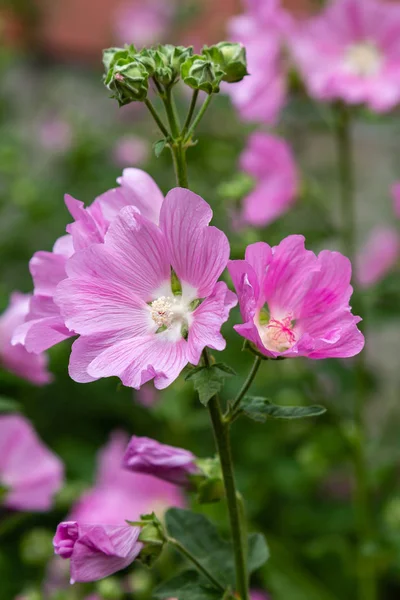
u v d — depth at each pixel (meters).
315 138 1.87
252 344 0.89
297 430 1.37
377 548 1.22
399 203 1.38
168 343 0.89
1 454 1.13
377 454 1.52
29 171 1.94
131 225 0.89
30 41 2.32
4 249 1.70
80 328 0.89
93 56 2.33
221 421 0.91
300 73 1.26
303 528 1.33
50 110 2.22
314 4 1.64
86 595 1.17
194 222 0.88
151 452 0.96
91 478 1.38
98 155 1.88
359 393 1.25
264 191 1.27
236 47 0.93
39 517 1.32
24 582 1.25
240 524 0.93
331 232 1.27
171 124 0.91
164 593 0.94
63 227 1.72
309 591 1.25
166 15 2.17
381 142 1.97
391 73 1.25
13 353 1.12
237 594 0.94
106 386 1.44
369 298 1.27
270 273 0.90
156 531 0.93
